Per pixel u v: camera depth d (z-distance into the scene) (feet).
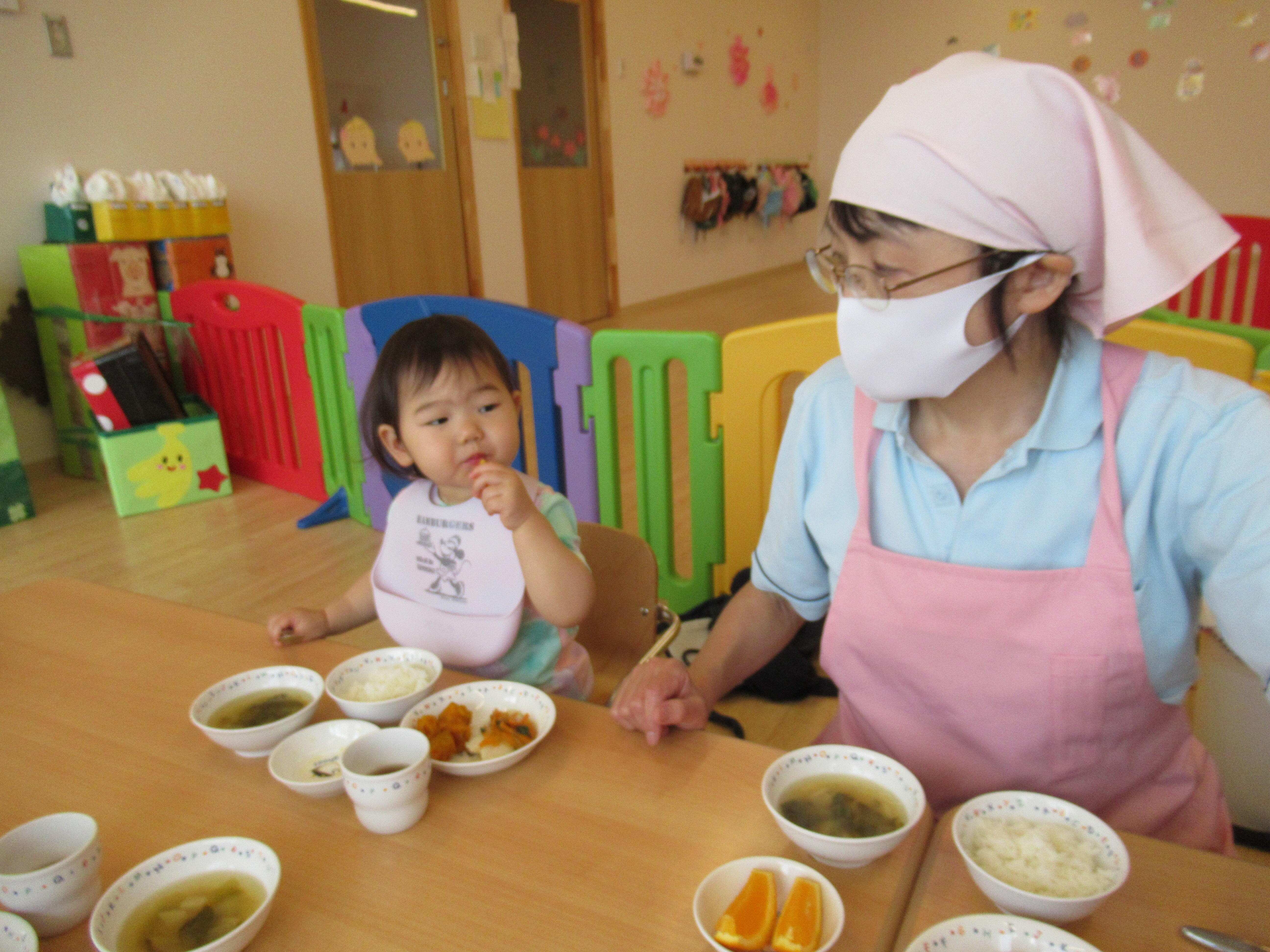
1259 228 10.62
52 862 2.19
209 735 2.57
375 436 3.98
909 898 2.11
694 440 7.06
